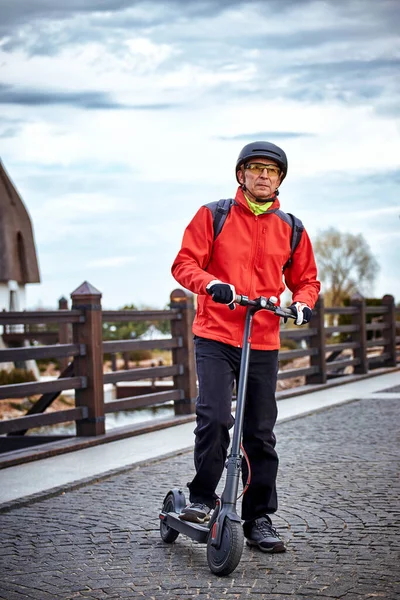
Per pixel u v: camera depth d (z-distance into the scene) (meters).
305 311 4.25
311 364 13.71
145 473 6.73
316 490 5.84
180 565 4.20
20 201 32.34
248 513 4.46
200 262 4.31
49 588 3.89
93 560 4.33
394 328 17.41
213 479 4.35
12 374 24.02
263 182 4.26
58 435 9.72
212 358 4.31
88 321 8.48
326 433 8.56
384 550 4.33
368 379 15.12
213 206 4.36
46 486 6.23
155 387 21.92
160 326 34.47
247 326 4.16
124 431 8.73
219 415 4.26
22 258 32.25
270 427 4.40
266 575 3.98
